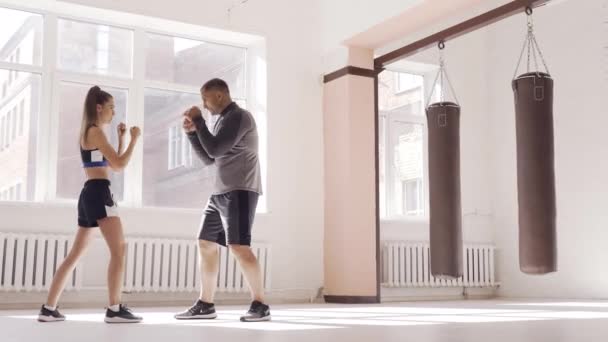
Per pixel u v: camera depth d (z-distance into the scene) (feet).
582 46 23.62
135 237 19.38
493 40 27.22
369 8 20.58
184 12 20.90
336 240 21.84
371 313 15.57
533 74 15.34
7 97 19.01
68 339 9.14
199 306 13.15
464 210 26.18
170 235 20.10
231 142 12.36
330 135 22.61
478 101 27.12
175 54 21.74
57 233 18.49
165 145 21.29
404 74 26.55
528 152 15.21
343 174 21.81
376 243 21.89
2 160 18.78
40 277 17.74
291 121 22.47
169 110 21.50
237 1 21.86
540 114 15.21
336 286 21.63
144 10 20.25
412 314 15.20
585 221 22.98
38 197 19.04
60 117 19.66
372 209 21.93
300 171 22.40
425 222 25.49
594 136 22.90
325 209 22.53
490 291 26.32
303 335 9.74
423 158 26.50
